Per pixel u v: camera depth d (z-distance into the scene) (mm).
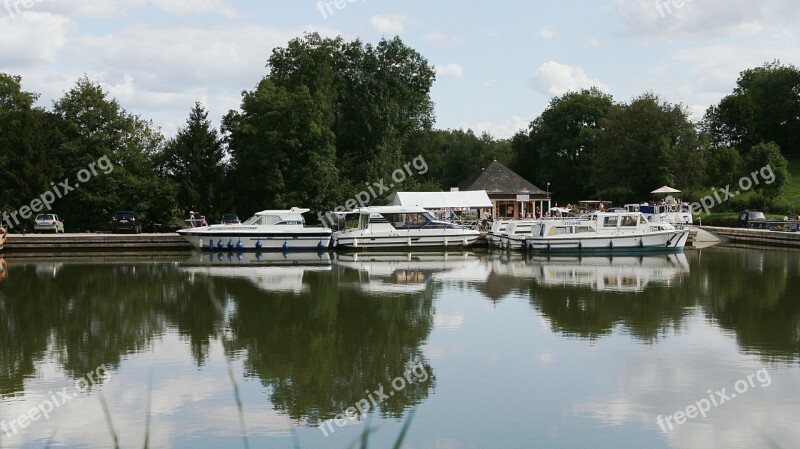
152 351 17969
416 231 47812
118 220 50938
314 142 58906
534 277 32656
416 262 40656
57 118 58031
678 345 18141
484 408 13438
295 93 59188
